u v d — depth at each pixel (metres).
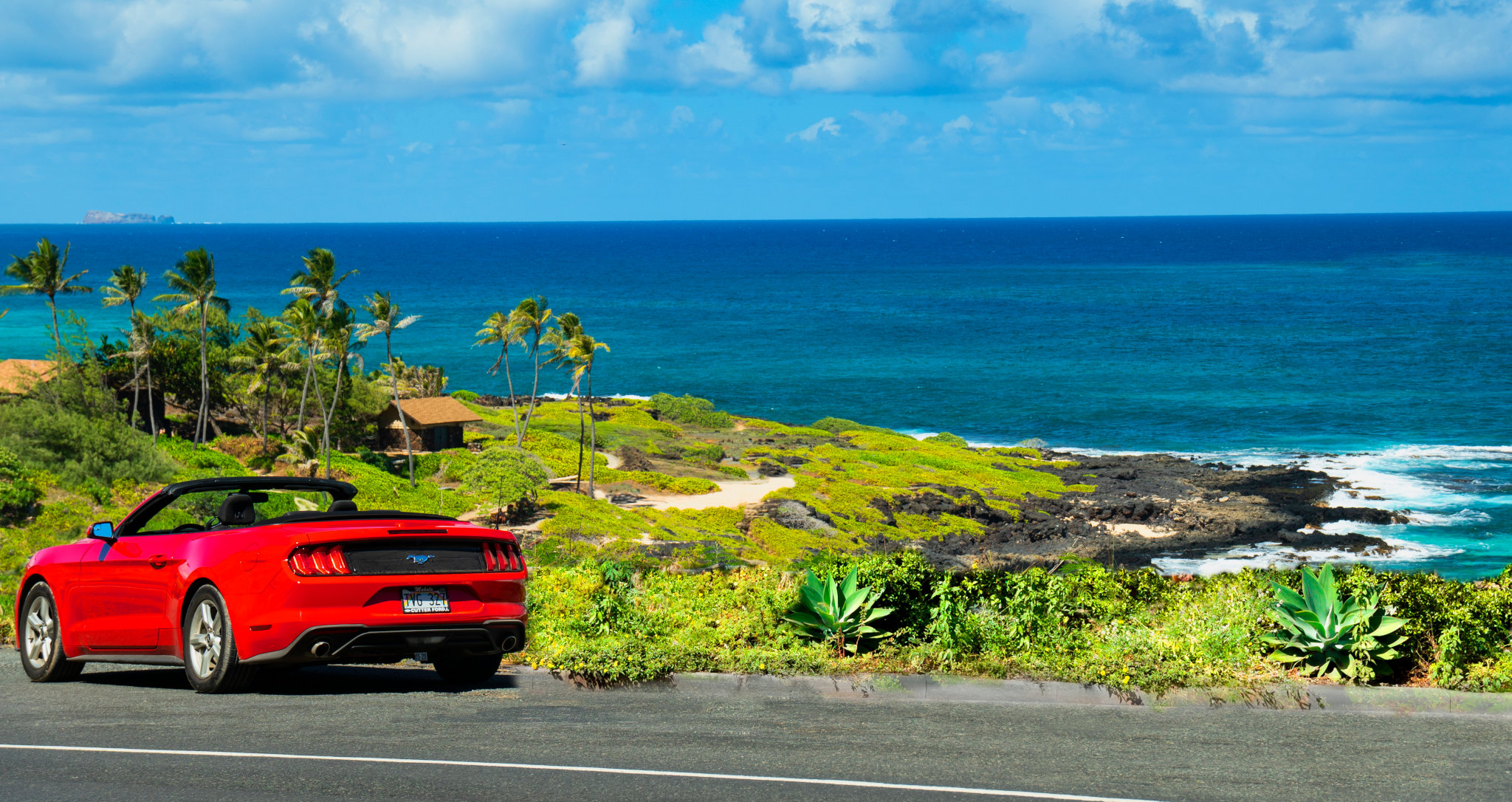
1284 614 8.84
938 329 169.62
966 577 10.29
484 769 6.11
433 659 9.15
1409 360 122.56
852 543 53.47
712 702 8.22
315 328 66.12
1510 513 56.97
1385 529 54.38
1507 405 94.38
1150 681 8.30
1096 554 51.28
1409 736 7.10
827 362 137.62
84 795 5.52
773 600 10.24
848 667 8.98
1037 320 178.12
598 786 5.78
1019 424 95.31
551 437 80.06
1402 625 8.54
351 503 8.73
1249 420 91.44
